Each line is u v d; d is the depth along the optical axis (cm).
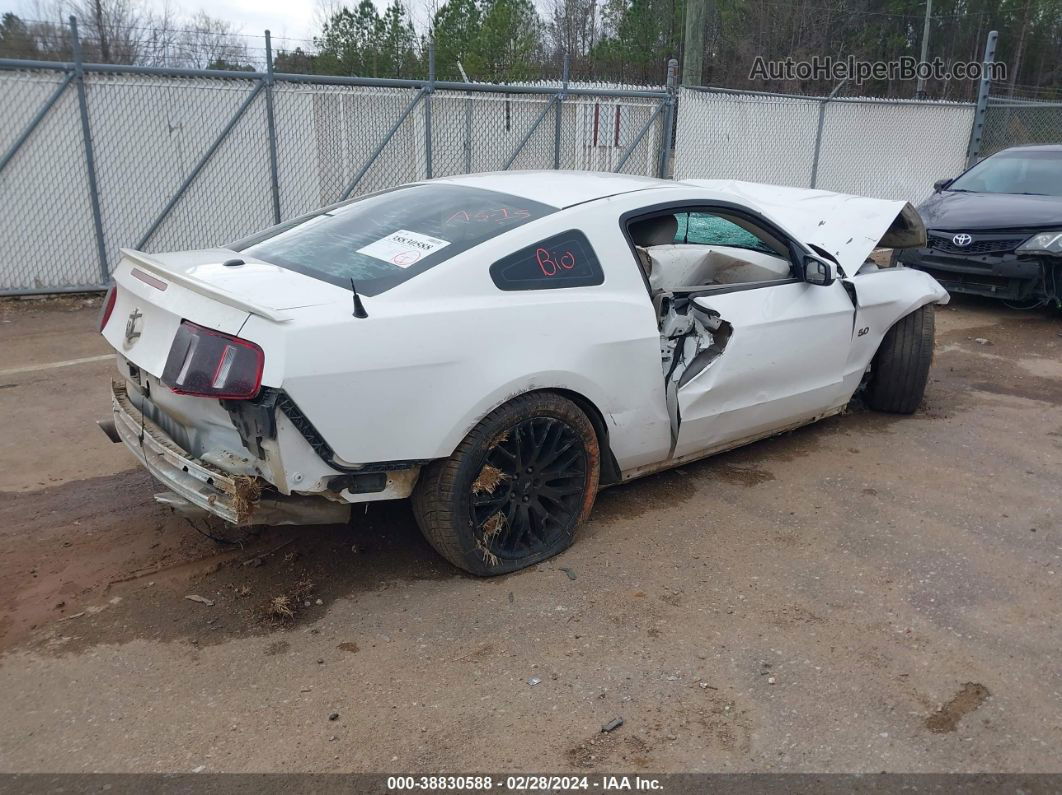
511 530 334
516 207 355
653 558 351
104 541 358
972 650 291
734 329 396
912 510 400
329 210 400
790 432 504
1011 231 791
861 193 1416
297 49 1263
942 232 830
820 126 1327
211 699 262
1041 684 274
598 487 375
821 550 360
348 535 364
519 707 260
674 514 392
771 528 379
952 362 679
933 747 245
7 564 338
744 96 1240
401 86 970
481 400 302
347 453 280
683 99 1190
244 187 927
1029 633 301
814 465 454
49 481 416
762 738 248
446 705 261
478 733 249
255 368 262
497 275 320
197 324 275
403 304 295
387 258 321
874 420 531
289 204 956
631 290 360
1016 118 1486
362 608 312
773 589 329
